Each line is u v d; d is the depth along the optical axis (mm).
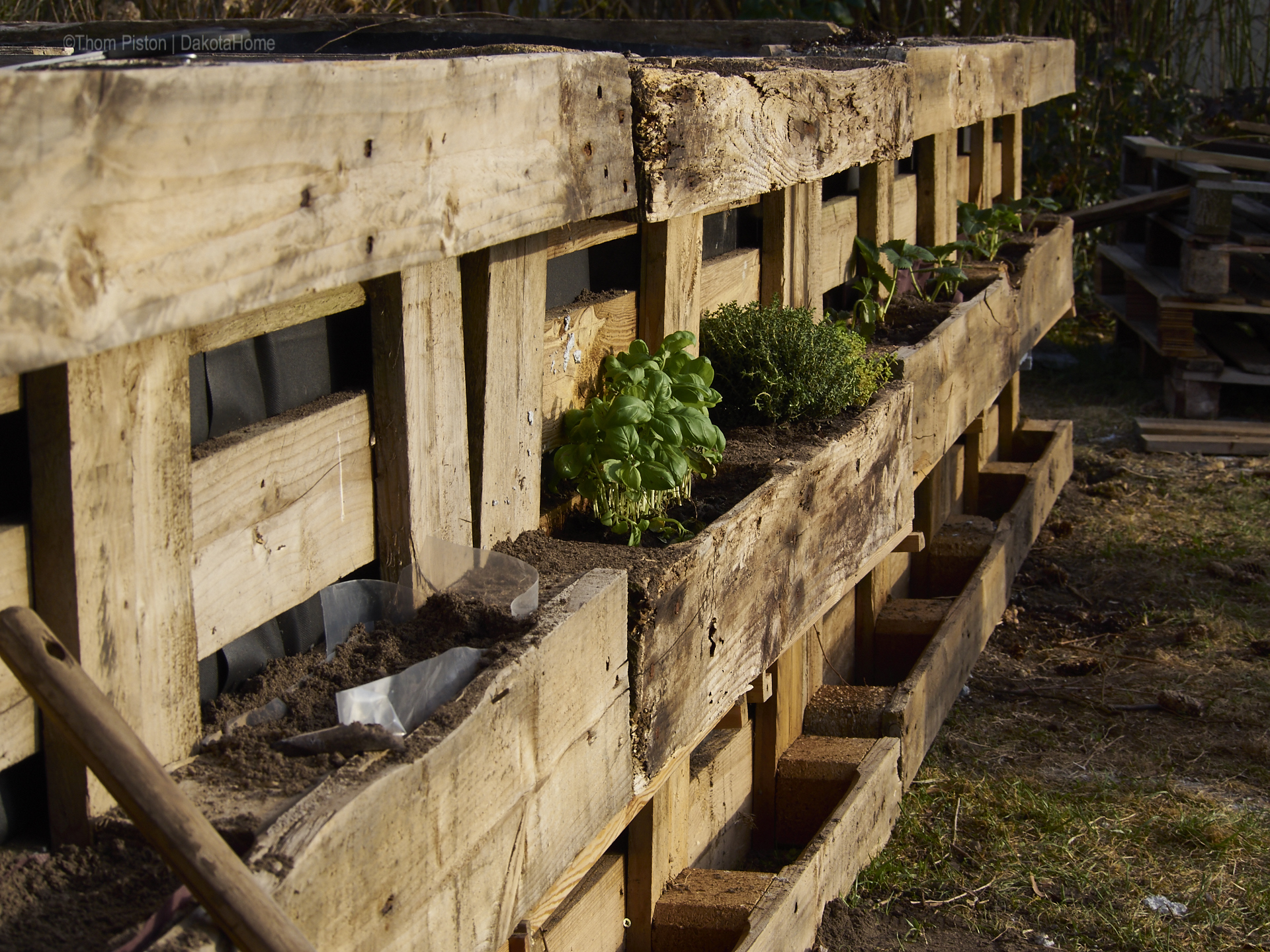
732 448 2918
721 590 2375
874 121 3428
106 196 1151
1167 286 7672
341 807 1355
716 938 2725
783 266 3566
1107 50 10281
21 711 1406
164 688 1530
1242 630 5023
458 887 1592
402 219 1575
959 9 9922
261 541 1717
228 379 1726
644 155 2254
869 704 3668
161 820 1219
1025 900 3279
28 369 1087
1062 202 9906
